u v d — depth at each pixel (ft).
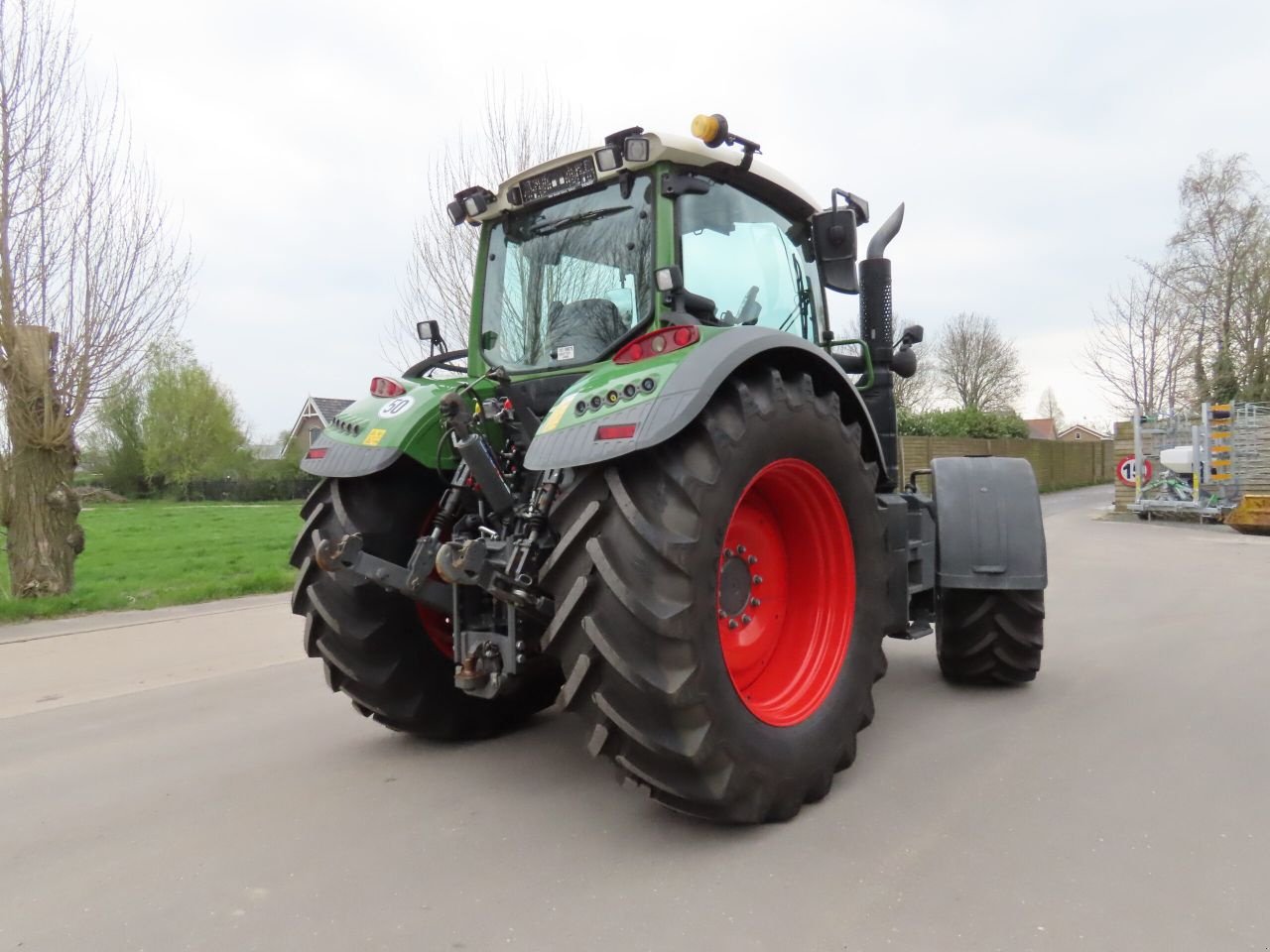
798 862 8.83
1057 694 15.12
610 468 9.09
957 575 14.08
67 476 30.12
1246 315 90.53
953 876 8.48
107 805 11.09
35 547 29.22
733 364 9.30
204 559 45.29
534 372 12.25
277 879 8.84
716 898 8.11
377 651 12.13
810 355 10.71
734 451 9.26
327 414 163.73
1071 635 20.20
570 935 7.54
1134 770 11.37
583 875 8.68
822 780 10.25
